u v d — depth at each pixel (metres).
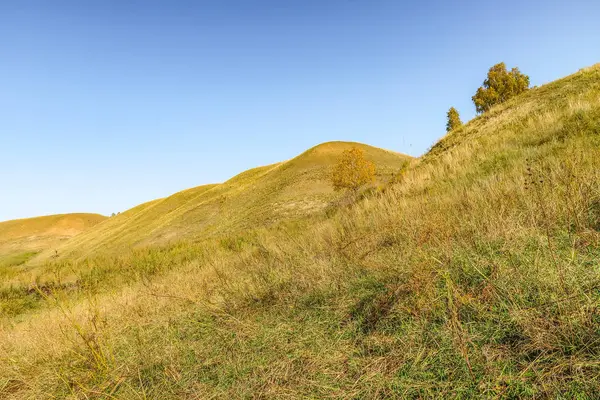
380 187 11.09
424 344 1.88
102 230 71.19
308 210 32.03
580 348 1.55
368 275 2.96
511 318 1.80
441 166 8.79
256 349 2.33
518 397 1.44
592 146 4.90
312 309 2.71
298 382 1.89
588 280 1.91
